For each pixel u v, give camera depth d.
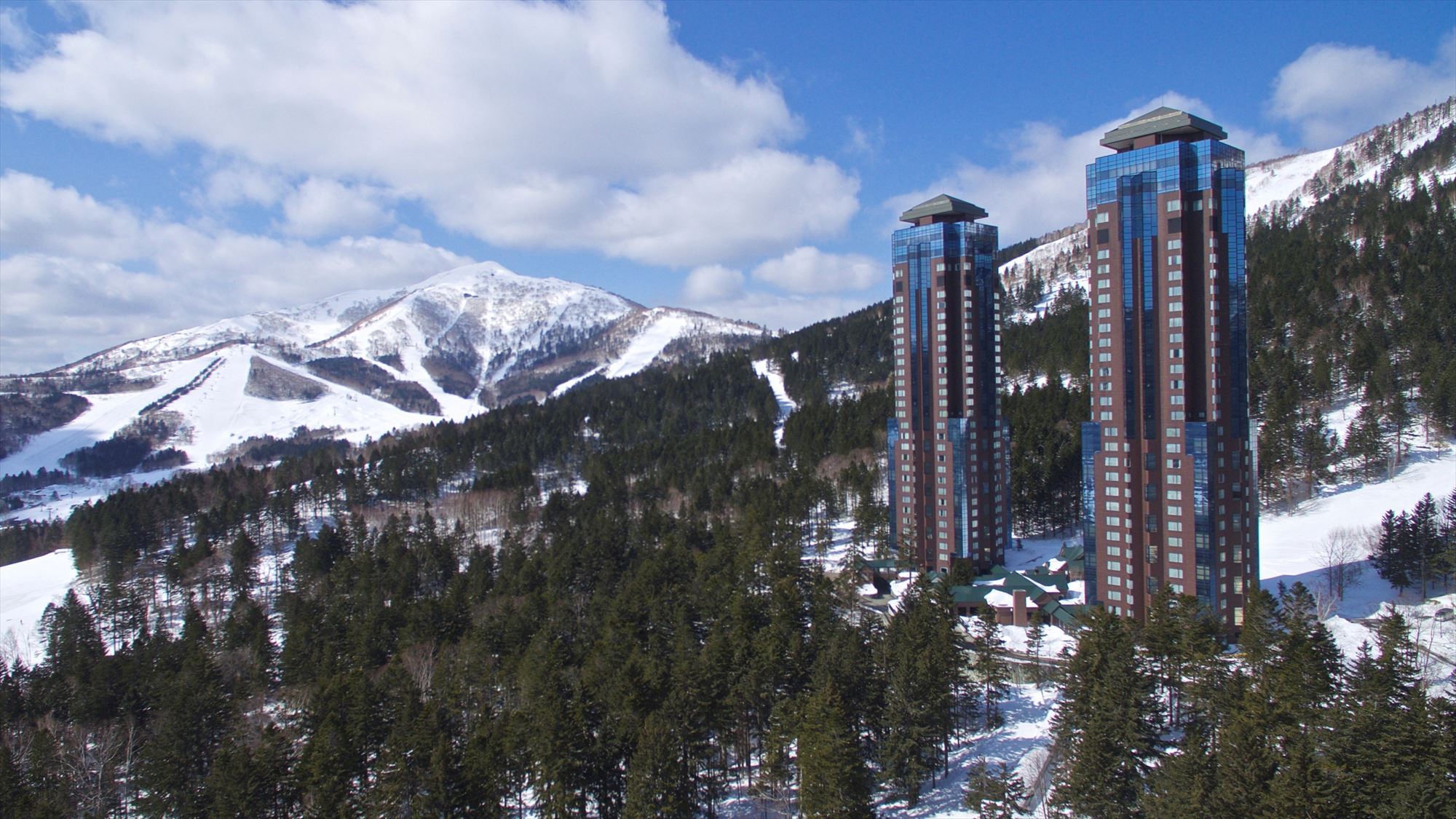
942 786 92.94
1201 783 67.50
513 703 110.38
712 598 132.88
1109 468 126.06
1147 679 87.44
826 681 92.88
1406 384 196.88
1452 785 64.50
